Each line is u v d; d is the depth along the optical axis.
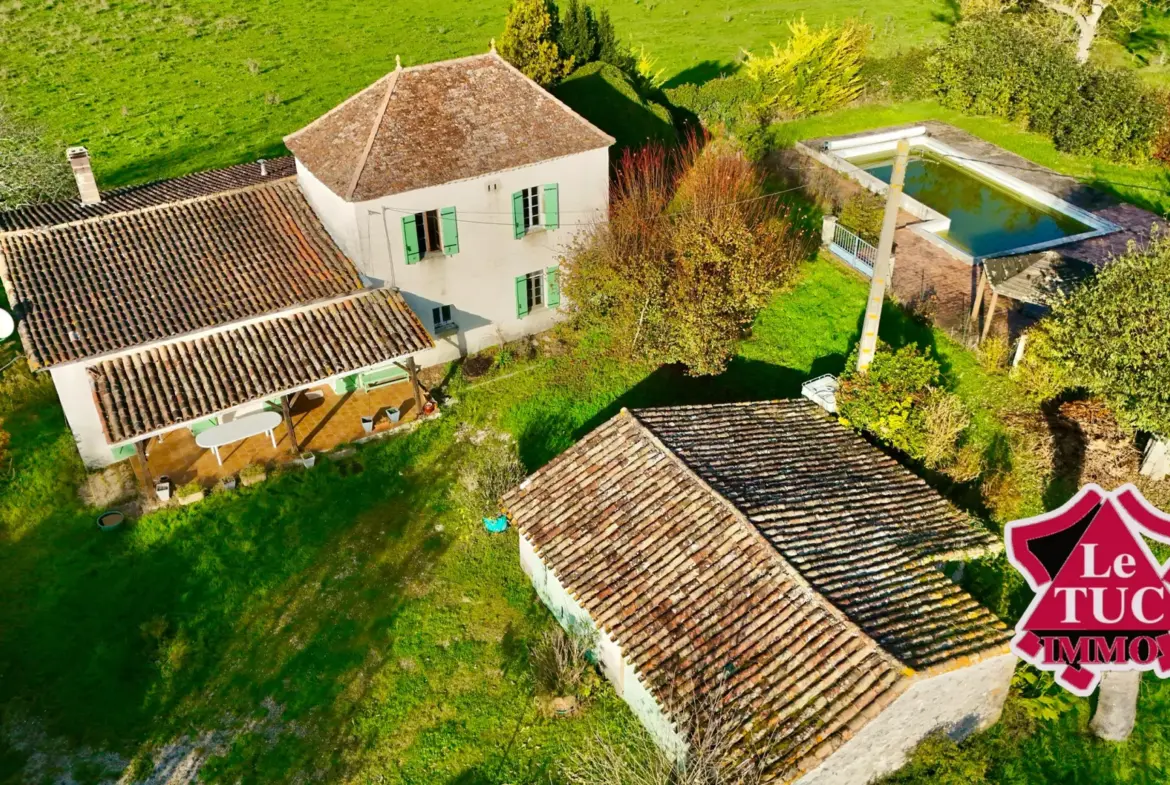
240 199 28.78
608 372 28.70
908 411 22.89
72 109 45.78
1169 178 39.88
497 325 29.84
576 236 29.58
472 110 27.62
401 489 24.77
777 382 28.08
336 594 21.92
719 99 42.22
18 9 57.06
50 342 23.58
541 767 18.33
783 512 19.47
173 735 19.03
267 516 23.81
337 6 60.19
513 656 20.52
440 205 26.59
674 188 33.53
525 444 26.14
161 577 22.20
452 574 22.45
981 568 21.80
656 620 17.95
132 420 22.61
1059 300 25.12
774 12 59.75
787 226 33.62
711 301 26.53
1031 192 38.28
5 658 20.34
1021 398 26.48
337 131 27.61
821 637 16.81
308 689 19.89
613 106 37.06
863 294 31.08
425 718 19.33
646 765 17.83
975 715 18.56
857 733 15.70
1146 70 50.34
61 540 23.19
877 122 44.84
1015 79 44.00
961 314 29.81
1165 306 21.97
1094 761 18.52
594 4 60.28
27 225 28.11
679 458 20.61
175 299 25.38
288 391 24.02
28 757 18.56
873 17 58.72
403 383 28.42
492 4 60.75
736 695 16.45
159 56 51.69
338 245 27.72
